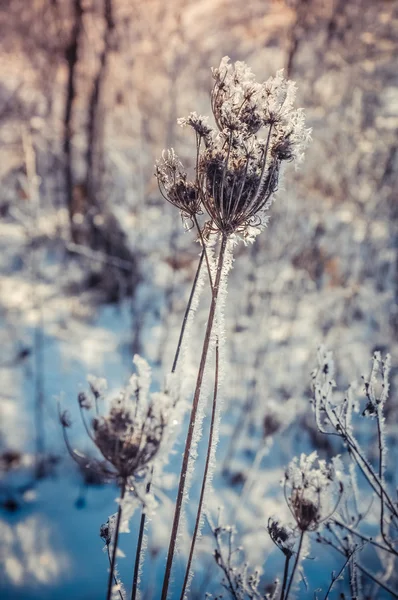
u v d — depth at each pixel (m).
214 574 3.16
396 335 5.30
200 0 8.15
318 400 1.53
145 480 1.08
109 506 4.83
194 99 8.20
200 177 1.33
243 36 7.91
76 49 9.69
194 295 1.49
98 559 4.12
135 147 8.46
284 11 6.16
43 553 4.20
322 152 6.91
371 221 6.30
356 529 1.71
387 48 6.62
